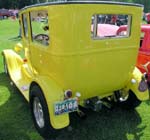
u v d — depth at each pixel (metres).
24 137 3.53
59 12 2.77
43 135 3.46
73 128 3.74
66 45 2.87
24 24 4.09
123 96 4.00
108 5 2.98
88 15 2.86
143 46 4.94
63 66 2.98
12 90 5.17
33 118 3.72
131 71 3.69
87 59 3.06
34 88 3.43
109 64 3.31
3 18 31.97
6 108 4.38
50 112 3.12
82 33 2.89
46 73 3.51
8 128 3.75
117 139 3.50
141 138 3.53
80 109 4.13
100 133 3.64
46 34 3.27
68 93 3.14
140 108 4.42
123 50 3.35
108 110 4.30
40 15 3.33
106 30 3.53
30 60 4.17
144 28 4.96
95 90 3.48
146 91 3.86
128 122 3.94
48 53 3.20
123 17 3.39
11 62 5.33
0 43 11.00
